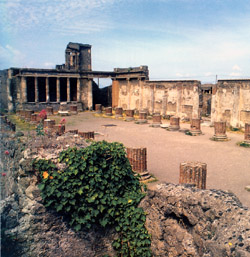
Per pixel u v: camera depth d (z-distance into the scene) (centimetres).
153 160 1402
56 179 631
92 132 1753
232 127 2391
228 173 1198
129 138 1986
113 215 654
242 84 2286
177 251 557
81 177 638
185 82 3017
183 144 1802
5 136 748
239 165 1323
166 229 588
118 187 679
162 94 3384
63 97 4544
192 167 888
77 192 632
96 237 655
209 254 463
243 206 493
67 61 4475
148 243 612
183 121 3019
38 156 673
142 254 611
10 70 3403
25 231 606
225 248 436
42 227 619
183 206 554
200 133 2167
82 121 2961
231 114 2416
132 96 4012
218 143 1839
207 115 3488
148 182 1055
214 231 483
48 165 641
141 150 1079
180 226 568
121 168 697
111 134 2142
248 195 941
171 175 1154
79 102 4181
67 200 623
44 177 629
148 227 624
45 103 3866
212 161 1395
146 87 3666
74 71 4059
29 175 647
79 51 4412
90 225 639
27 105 3675
